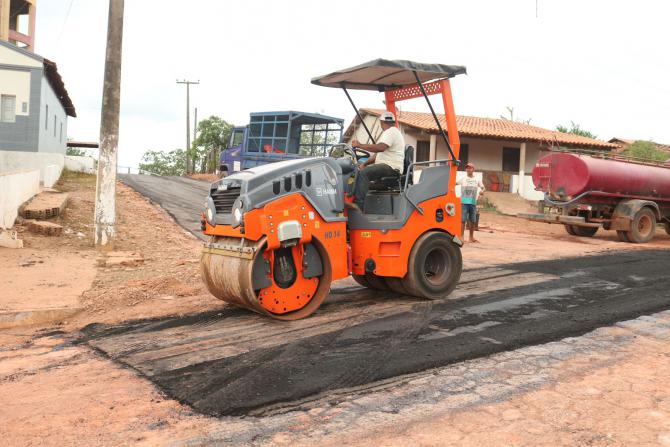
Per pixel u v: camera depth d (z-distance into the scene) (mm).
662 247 14789
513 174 26562
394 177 7633
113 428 4113
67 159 30266
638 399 4551
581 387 4797
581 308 7379
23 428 4125
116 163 11211
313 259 6945
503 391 4707
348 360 5430
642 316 7027
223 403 4508
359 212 7469
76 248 11078
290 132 19641
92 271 9148
